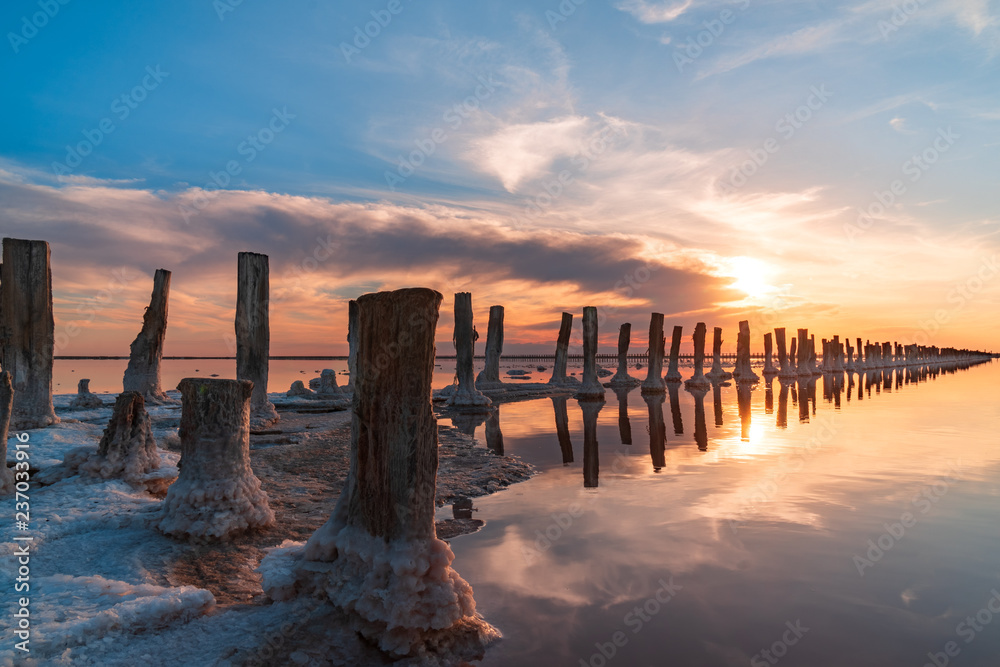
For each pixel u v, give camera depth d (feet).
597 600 14.69
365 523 13.62
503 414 63.82
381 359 13.58
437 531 20.83
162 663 10.90
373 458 13.52
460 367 71.72
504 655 12.09
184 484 18.98
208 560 17.08
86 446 25.41
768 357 156.15
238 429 19.85
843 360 198.59
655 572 16.44
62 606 12.42
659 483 27.84
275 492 25.90
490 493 26.73
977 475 28.73
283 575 14.05
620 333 110.93
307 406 61.67
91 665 10.55
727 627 13.09
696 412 63.87
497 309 97.86
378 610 12.42
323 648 11.96
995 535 19.42
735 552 17.93
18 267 35.76
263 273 47.57
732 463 32.78
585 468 32.22
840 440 40.81
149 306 51.16
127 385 50.70
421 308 13.32
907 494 24.99
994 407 64.85
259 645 11.81
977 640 12.37
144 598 12.53
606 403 77.87
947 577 15.85
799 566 16.76
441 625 12.41
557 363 108.17
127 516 19.49
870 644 12.25
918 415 56.80
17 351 35.58
